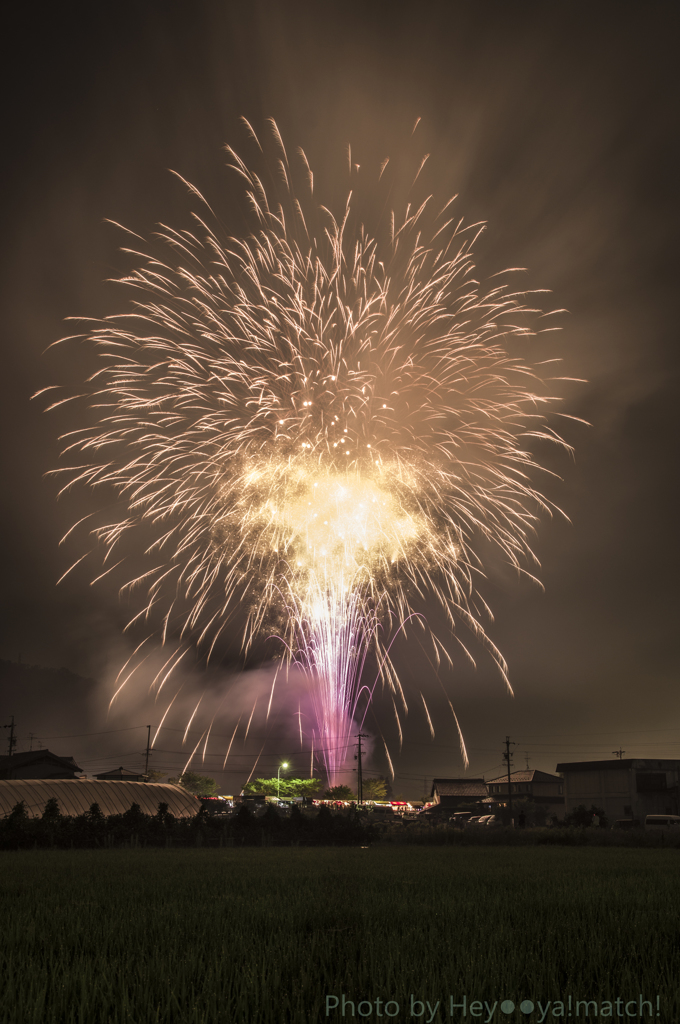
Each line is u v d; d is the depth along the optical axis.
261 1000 4.97
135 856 24.45
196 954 6.30
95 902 10.40
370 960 6.01
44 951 6.83
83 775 65.25
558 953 6.39
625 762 69.56
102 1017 4.75
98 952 6.57
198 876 15.25
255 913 9.04
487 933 7.42
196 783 91.06
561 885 13.08
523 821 56.50
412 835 39.59
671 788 68.75
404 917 8.69
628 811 68.19
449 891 11.88
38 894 11.82
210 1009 4.70
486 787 93.50
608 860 21.64
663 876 15.23
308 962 5.93
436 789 94.62
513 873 16.02
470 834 39.41
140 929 7.91
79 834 32.91
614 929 7.74
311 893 11.50
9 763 55.75
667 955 6.47
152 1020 4.64
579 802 70.75
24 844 31.19
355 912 8.98
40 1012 4.73
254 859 22.19
